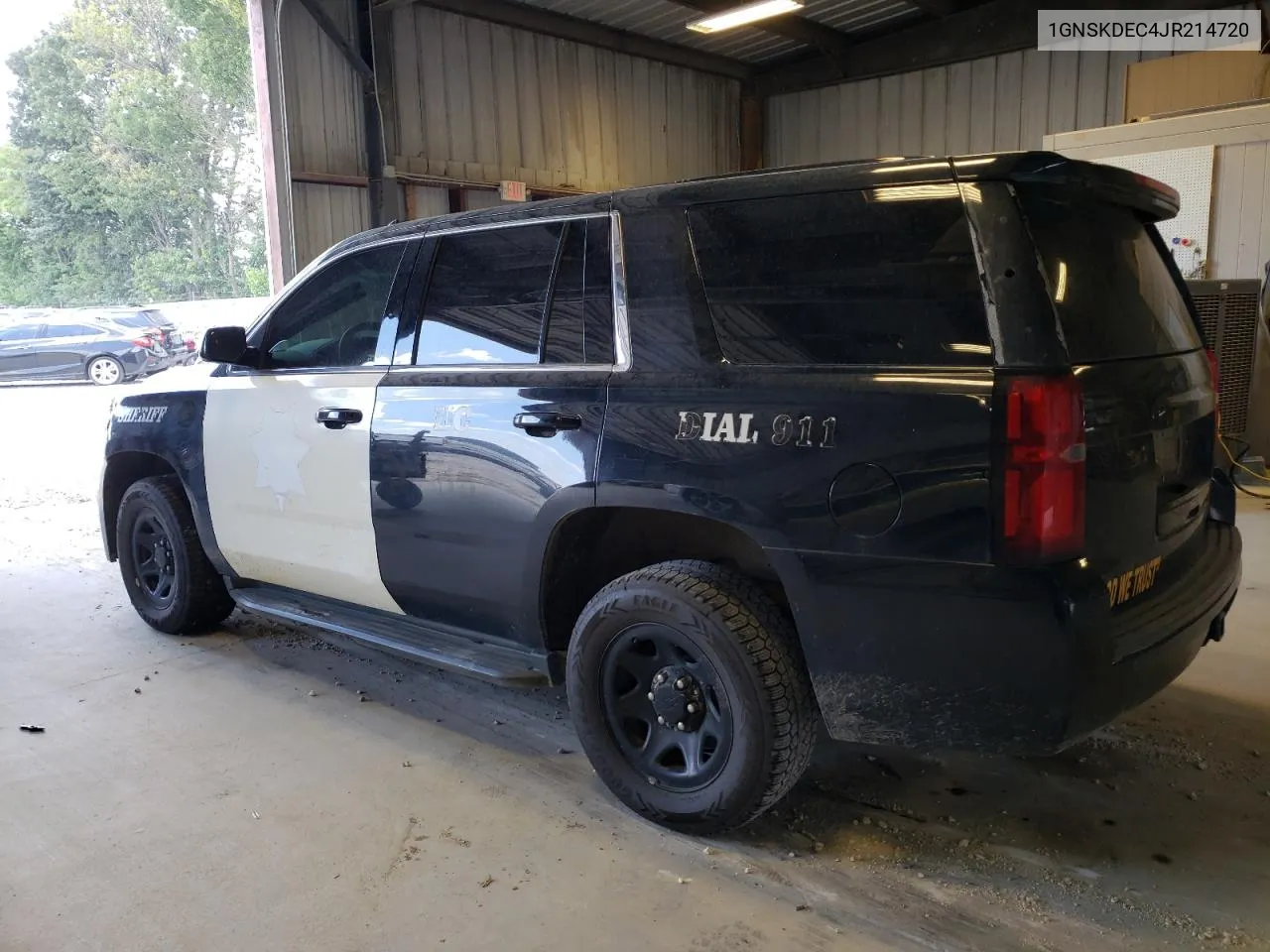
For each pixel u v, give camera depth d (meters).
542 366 2.85
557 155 11.26
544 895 2.37
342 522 3.40
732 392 2.42
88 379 17.58
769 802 2.47
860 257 2.29
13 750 3.26
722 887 2.39
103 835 2.70
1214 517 3.03
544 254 2.90
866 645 2.26
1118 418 2.18
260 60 8.55
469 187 10.38
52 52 28.69
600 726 2.73
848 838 2.61
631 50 11.66
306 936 2.24
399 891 2.41
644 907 2.31
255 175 29.77
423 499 3.10
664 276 2.60
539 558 2.81
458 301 3.12
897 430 2.16
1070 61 10.49
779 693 2.40
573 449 2.68
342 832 2.69
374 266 3.44
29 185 28.80
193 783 3.00
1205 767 2.95
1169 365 2.47
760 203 2.46
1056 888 2.36
